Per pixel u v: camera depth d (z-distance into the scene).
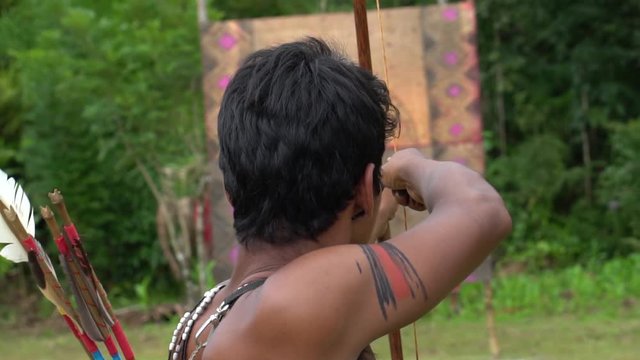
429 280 1.80
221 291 1.97
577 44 16.95
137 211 14.51
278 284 1.77
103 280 14.81
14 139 15.51
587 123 17.20
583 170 16.38
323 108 1.79
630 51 16.55
